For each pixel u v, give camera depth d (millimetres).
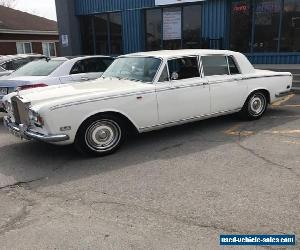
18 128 5496
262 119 7340
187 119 6203
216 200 3928
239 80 6730
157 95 5738
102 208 3883
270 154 5270
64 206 3973
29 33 28281
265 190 4113
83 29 18344
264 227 3373
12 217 3783
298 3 12102
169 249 3107
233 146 5715
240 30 13500
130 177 4680
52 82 7652
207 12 13828
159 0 14656
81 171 4965
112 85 5770
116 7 16422
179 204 3883
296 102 8914
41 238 3371
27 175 4926
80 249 3178
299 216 3535
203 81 6238
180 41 15047
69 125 5082
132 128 5715
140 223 3541
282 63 12844
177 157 5336
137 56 6383
